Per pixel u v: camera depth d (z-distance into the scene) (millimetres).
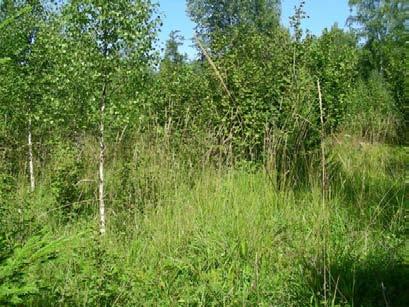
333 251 4934
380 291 4242
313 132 8188
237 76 9570
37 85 9141
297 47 10359
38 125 9781
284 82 9398
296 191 6949
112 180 8008
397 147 11078
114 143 8445
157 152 8031
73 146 9031
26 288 2553
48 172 9836
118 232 6305
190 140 8547
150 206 6891
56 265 4730
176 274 4824
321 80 10336
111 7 6703
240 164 8352
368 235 5496
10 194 6957
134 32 6695
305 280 4449
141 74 7043
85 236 5754
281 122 8750
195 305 4301
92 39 6758
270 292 4359
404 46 16109
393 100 15328
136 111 7008
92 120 6801
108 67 6750
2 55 8484
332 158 8023
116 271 4430
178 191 7277
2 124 9477
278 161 7578
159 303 4281
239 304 4211
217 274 4707
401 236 5379
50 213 7309
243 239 5355
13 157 10273
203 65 11008
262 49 10859
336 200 6445
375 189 7641
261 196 6906
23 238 5266
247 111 9398
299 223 5871
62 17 6832
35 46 8953
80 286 4395
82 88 6859
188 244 5555
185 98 10250
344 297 3988
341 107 10422
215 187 7309
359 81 18000
